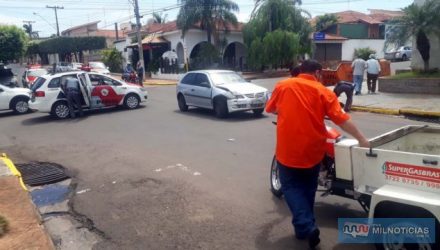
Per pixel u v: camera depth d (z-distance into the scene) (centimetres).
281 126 417
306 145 406
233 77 1398
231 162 777
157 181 682
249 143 930
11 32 4244
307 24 3497
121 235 490
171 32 3669
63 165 826
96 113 1563
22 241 446
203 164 771
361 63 1675
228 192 612
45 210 586
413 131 509
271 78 3134
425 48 1667
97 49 5144
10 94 1705
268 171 711
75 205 595
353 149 424
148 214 546
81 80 1485
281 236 461
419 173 369
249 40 3469
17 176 698
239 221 507
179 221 518
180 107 1523
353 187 439
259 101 1288
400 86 1672
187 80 1474
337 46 4309
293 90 411
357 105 1406
